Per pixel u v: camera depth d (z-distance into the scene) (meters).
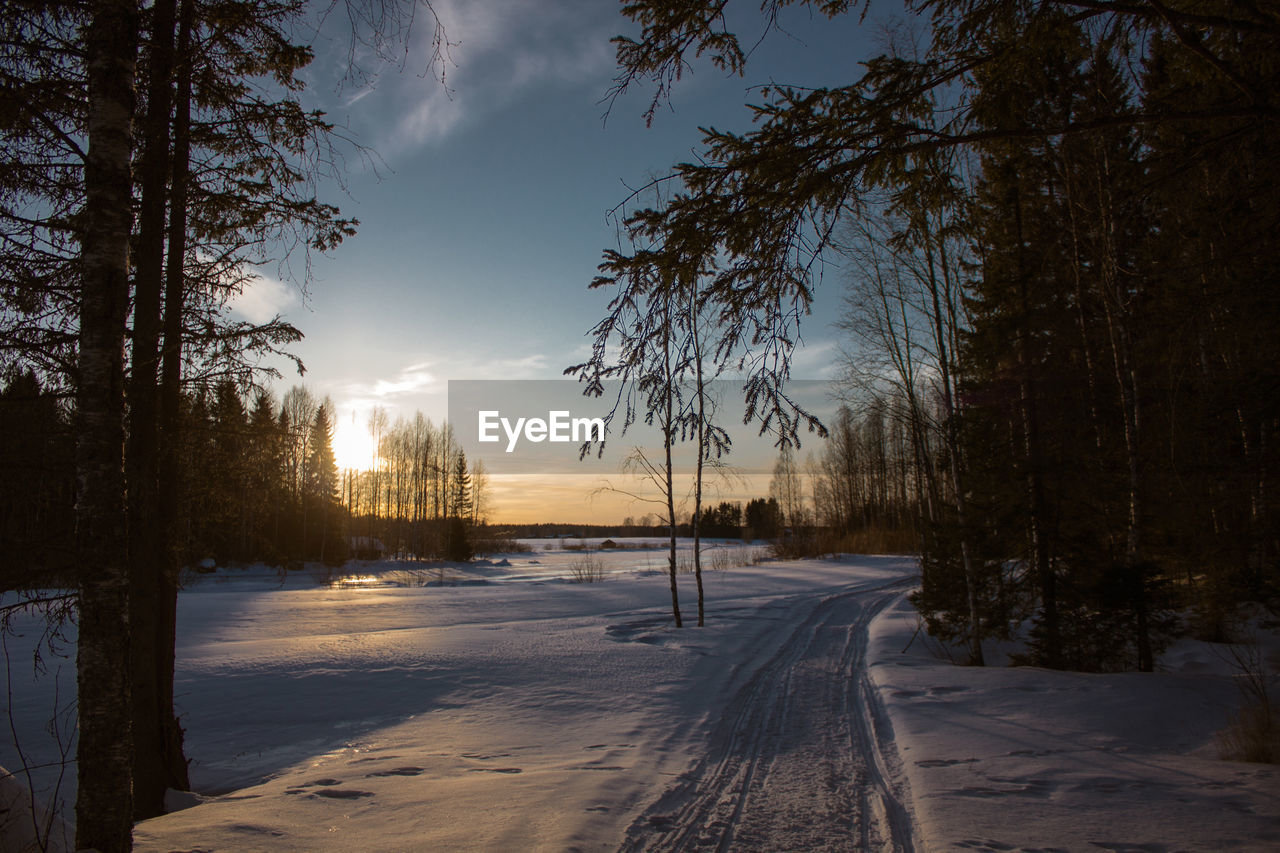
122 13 3.77
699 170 4.30
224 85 6.89
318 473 46.31
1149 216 6.49
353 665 12.66
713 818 5.12
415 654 13.76
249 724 8.97
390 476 66.25
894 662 12.20
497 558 64.50
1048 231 9.40
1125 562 11.81
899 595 26.22
